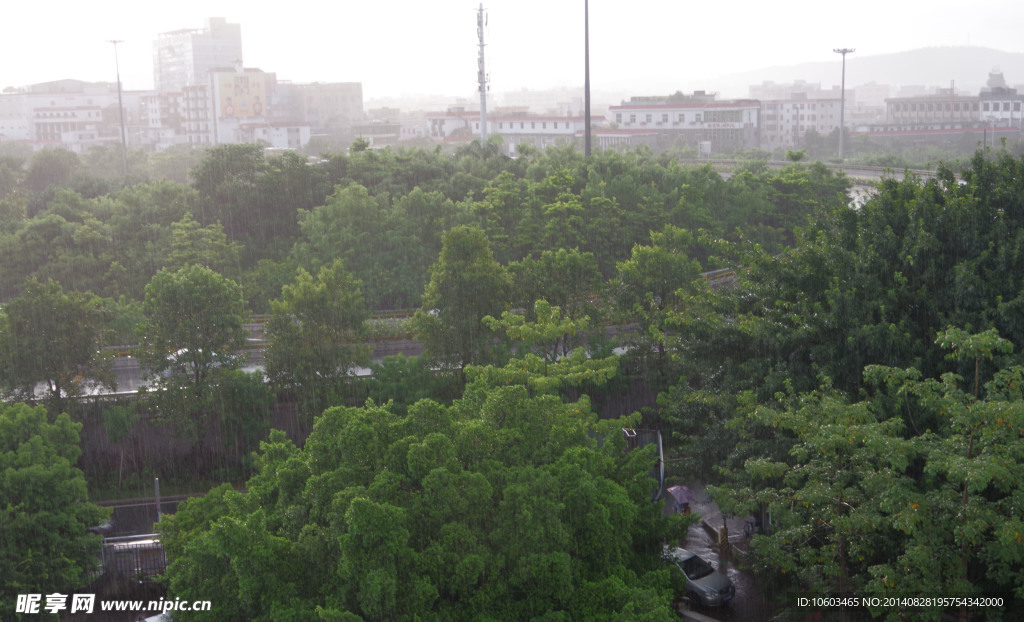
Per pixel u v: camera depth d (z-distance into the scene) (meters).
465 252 34.81
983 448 17.42
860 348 24.05
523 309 41.31
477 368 25.73
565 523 17.58
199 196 60.88
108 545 26.62
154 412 34.56
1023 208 26.31
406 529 15.98
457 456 17.91
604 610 16.41
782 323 26.44
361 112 167.88
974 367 22.58
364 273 49.66
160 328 33.75
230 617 17.00
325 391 34.66
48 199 71.94
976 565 19.30
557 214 52.41
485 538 16.73
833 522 18.06
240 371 34.41
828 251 28.20
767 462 20.00
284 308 34.56
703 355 28.66
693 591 24.45
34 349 33.53
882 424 18.69
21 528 23.14
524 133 121.81
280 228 60.06
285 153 62.94
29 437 25.78
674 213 56.47
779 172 68.31
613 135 113.12
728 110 112.81
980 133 116.31
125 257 55.47
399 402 33.09
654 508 20.86
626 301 36.47
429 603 15.87
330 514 16.58
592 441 21.78
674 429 32.59
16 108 159.12
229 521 16.23
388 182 61.41
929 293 25.48
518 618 16.36
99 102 167.88
